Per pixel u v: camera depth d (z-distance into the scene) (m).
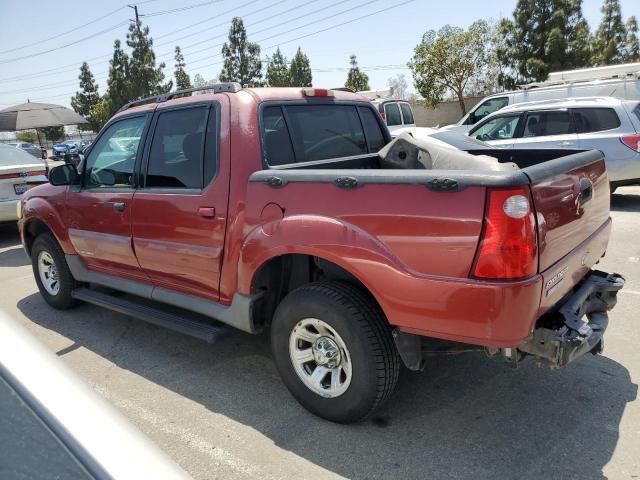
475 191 2.38
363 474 2.66
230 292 3.45
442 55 30.28
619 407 3.14
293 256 3.34
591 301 3.20
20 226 5.37
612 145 8.59
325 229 2.84
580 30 29.47
